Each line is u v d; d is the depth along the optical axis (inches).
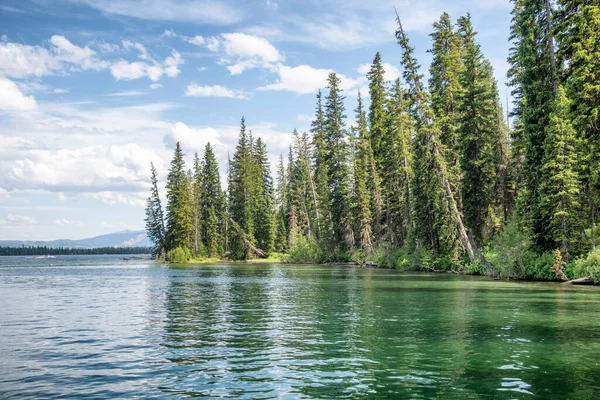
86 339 521.7
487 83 1831.9
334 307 778.2
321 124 3149.6
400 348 457.1
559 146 1220.5
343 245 2775.6
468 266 1641.2
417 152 1892.2
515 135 1745.8
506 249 1395.2
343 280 1407.5
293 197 3555.6
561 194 1200.2
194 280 1504.7
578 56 954.1
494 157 1718.8
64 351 458.9
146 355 437.7
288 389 325.7
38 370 386.6
